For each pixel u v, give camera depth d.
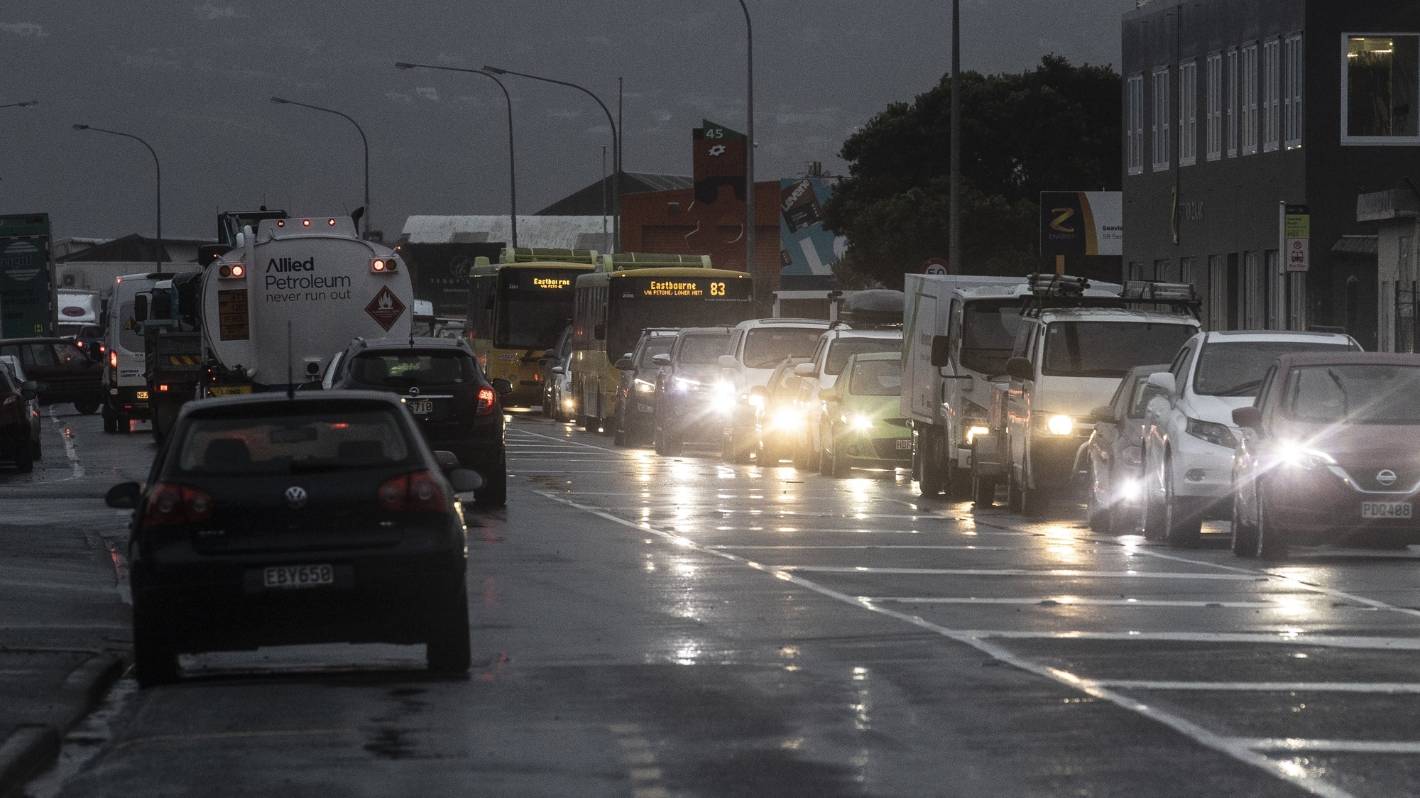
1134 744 27.59
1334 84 135.00
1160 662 35.38
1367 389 56.88
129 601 48.44
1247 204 146.38
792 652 37.06
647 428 123.06
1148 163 167.75
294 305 94.25
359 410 35.59
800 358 108.38
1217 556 56.91
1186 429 60.12
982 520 71.06
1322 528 54.19
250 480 34.56
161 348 122.81
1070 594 46.56
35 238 175.88
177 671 35.25
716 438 114.69
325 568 34.31
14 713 30.88
